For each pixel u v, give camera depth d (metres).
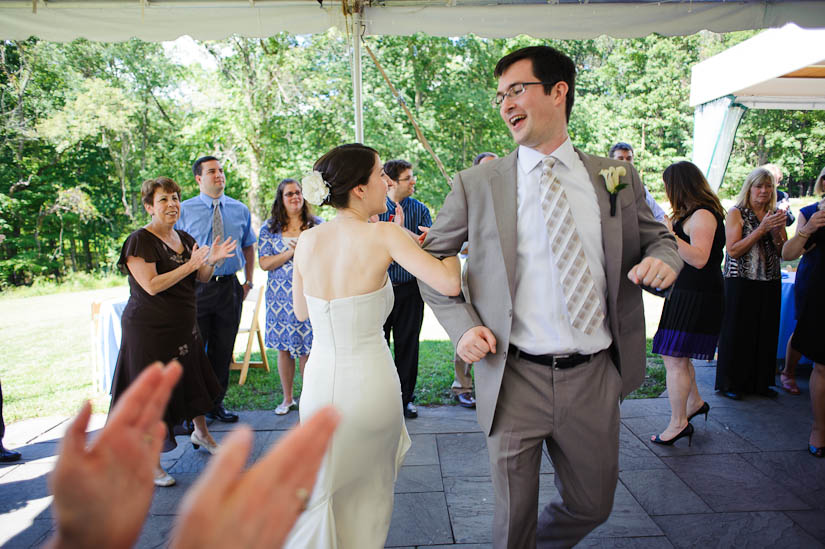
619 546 2.19
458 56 15.61
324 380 1.73
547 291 1.60
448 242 1.72
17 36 3.16
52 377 4.79
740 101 5.44
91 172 16.11
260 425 3.49
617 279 1.61
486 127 15.76
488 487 2.67
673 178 2.93
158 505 2.57
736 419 3.47
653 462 2.91
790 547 2.17
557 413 1.60
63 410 3.90
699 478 2.73
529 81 1.54
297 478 0.26
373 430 1.71
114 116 15.79
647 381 4.20
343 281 1.73
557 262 1.58
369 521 1.73
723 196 13.79
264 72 15.18
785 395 3.90
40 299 10.91
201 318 3.50
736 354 3.82
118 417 0.29
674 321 3.01
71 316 8.32
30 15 3.12
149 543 2.29
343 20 3.24
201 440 3.09
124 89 16.73
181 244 2.81
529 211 1.62
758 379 3.85
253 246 4.07
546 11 3.29
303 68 15.06
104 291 12.02
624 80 17.00
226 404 3.86
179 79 17.20
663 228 1.70
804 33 3.90
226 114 15.37
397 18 3.30
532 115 1.55
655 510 2.45
